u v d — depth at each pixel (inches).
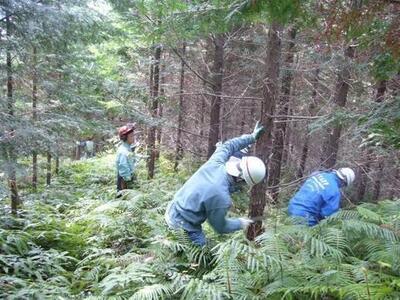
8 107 240.7
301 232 164.2
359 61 276.5
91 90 357.4
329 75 463.5
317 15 142.9
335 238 164.4
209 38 367.6
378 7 131.7
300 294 139.3
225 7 162.4
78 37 287.3
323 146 501.0
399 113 171.8
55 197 346.9
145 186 356.8
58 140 268.2
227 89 492.1
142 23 264.8
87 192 385.1
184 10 179.9
